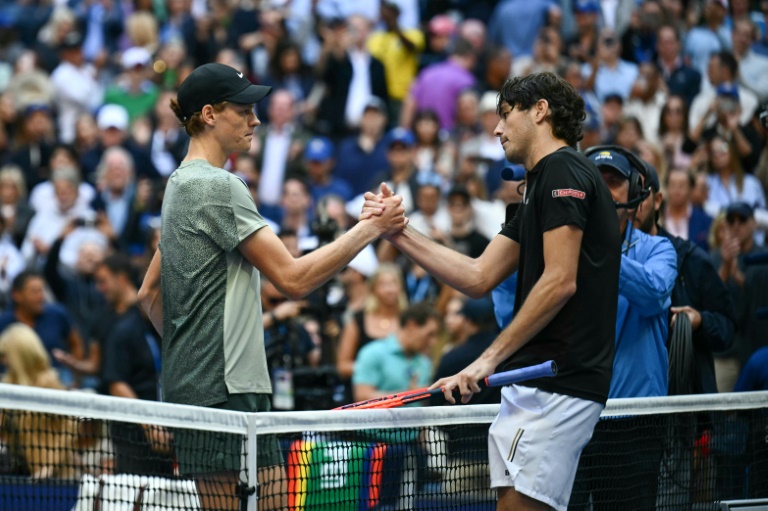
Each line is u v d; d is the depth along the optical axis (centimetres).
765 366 829
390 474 666
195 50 2061
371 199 630
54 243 1544
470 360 1012
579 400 561
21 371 1177
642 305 675
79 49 1988
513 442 561
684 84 1616
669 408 681
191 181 596
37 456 725
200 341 588
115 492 601
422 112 1667
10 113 1892
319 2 2078
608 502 669
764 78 1546
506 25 1884
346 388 1174
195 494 589
